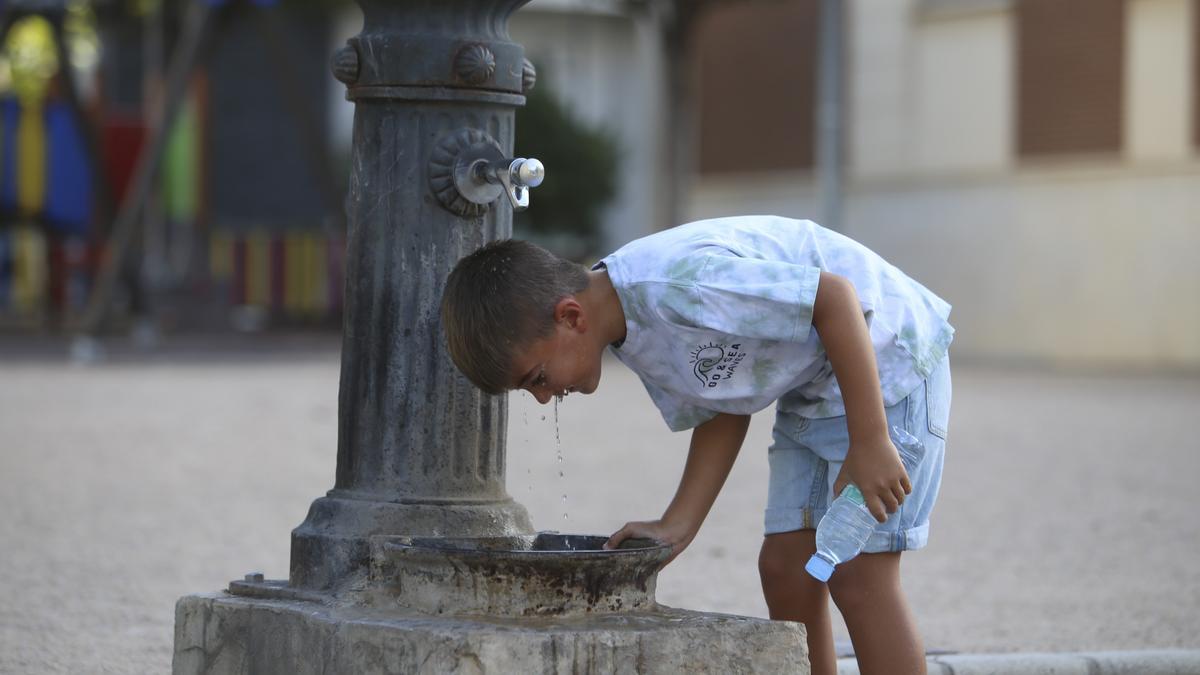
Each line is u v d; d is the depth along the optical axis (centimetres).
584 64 5247
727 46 4325
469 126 626
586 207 4522
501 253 556
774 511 614
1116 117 3416
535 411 2180
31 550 1076
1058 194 3456
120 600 919
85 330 3334
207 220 4303
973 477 1510
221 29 3384
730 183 4319
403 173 623
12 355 3184
